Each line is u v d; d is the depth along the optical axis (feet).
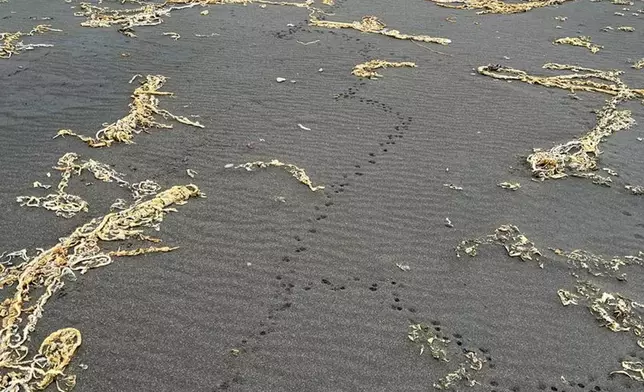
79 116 19.94
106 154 17.94
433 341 12.05
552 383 11.29
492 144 19.48
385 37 28.91
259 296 12.92
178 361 11.26
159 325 12.03
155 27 28.58
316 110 21.11
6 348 11.33
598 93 23.61
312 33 28.91
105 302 12.53
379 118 20.79
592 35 30.19
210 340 11.76
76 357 11.26
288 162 17.87
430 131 20.11
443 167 18.04
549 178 17.70
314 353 11.62
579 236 15.35
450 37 29.25
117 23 28.78
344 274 13.73
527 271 14.11
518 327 12.53
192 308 12.50
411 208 16.12
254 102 21.48
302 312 12.57
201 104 21.16
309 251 14.35
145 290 12.91
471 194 16.81
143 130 19.31
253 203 15.97
